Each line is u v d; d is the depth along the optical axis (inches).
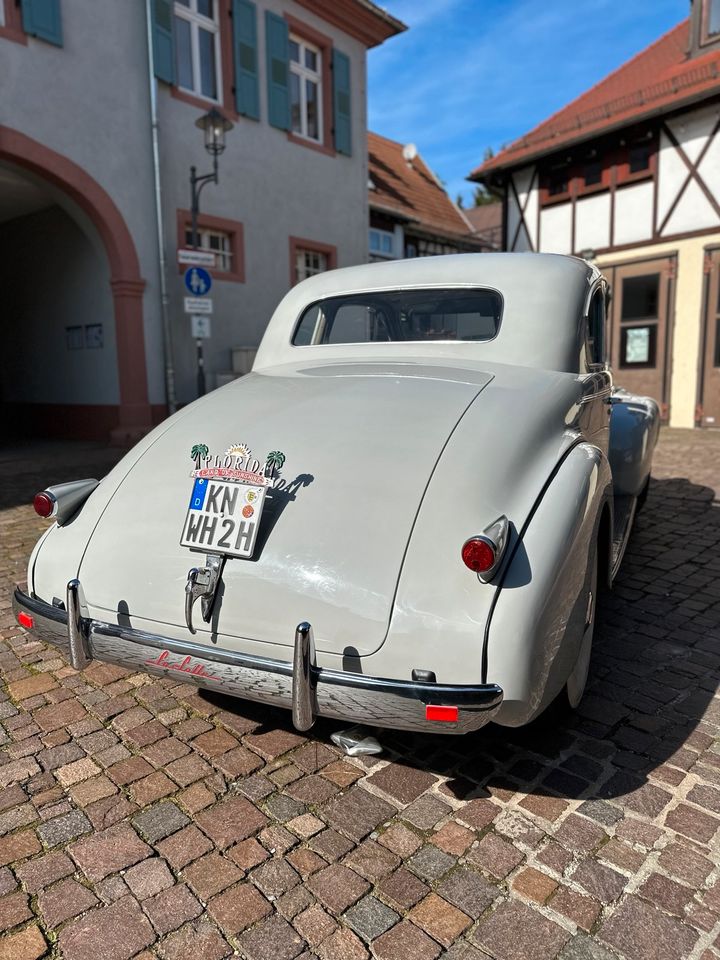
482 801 80.8
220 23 428.1
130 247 383.2
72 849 73.7
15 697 106.3
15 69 329.4
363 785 84.2
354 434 85.0
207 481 82.1
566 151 539.5
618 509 147.2
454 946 61.5
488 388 91.9
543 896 66.7
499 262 113.4
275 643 73.8
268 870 70.6
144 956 61.0
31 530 205.9
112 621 82.9
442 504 74.1
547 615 69.1
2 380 502.3
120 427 397.1
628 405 172.6
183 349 419.5
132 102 379.6
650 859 71.2
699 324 481.7
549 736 94.2
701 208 473.1
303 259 512.4
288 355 124.5
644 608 141.4
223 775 86.4
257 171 457.1
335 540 74.5
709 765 87.3
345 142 520.4
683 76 482.3
